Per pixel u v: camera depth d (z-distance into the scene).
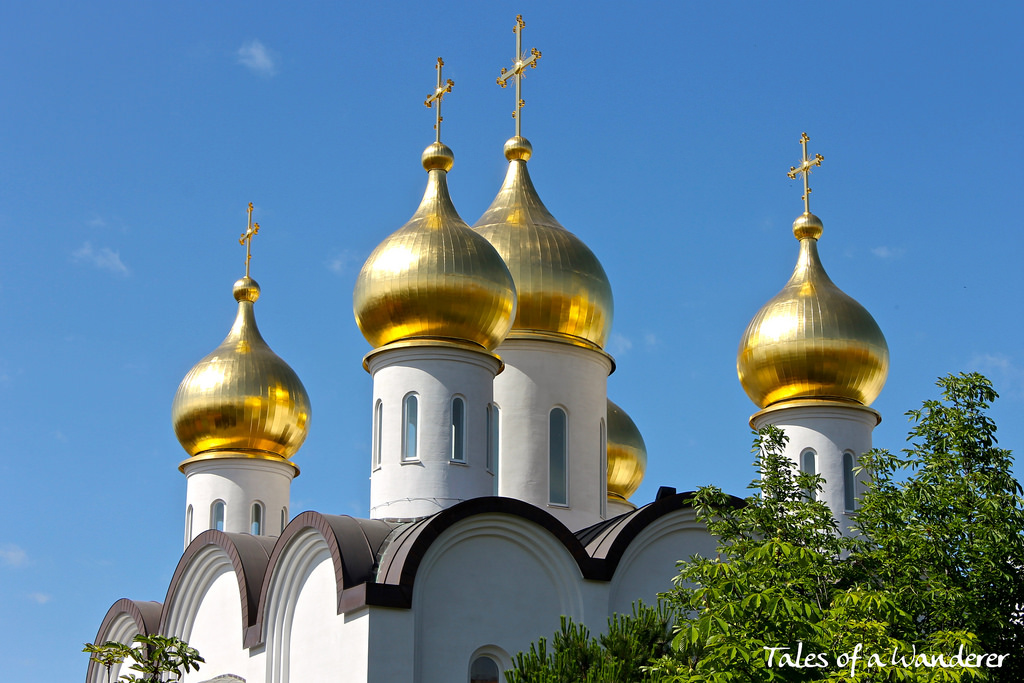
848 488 37.47
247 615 33.53
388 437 33.25
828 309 38.22
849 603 24.38
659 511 32.47
